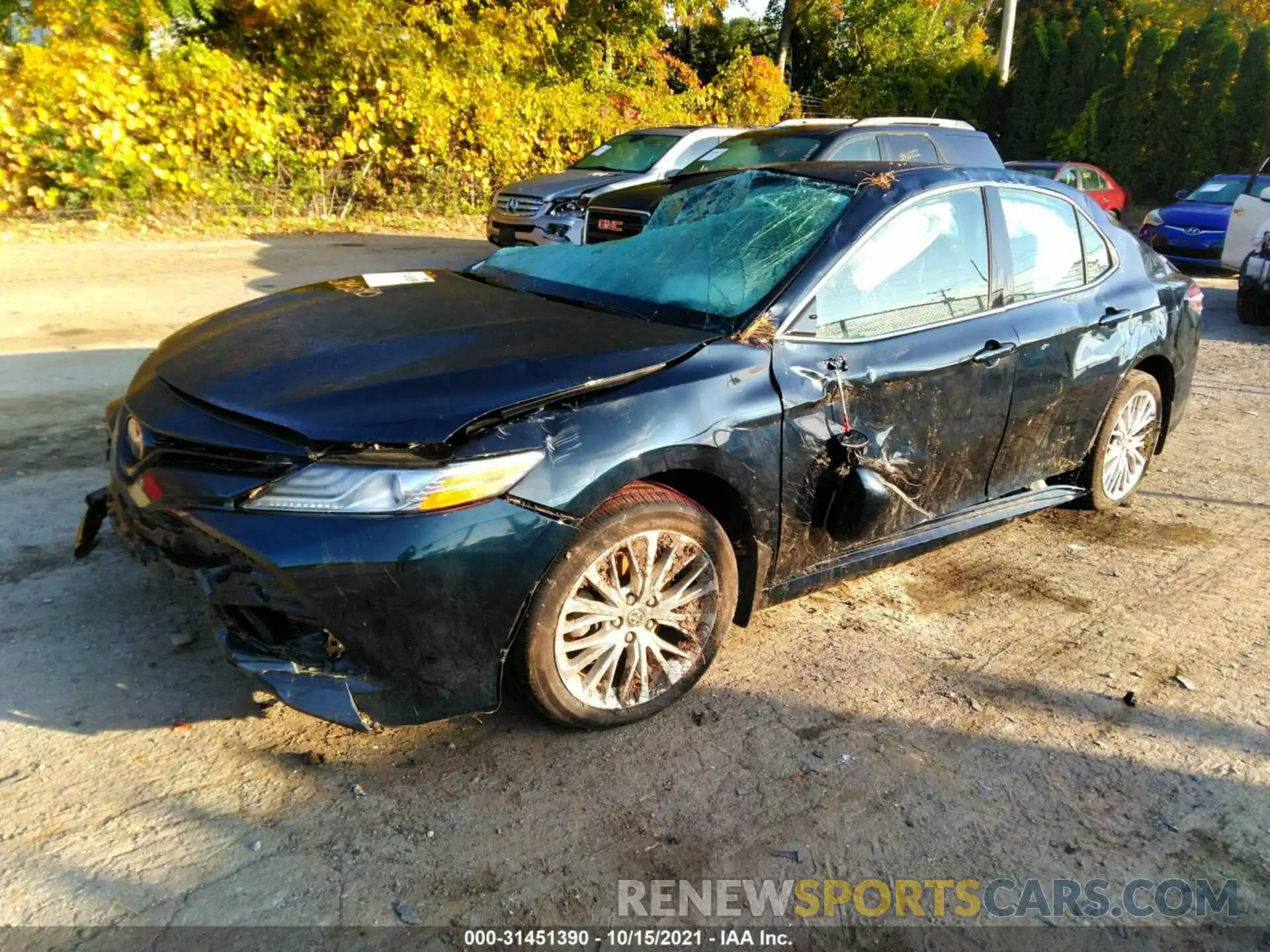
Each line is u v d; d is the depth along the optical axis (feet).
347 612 7.95
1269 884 8.45
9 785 8.27
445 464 8.09
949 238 12.44
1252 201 37.42
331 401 8.48
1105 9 92.68
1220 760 10.07
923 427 11.74
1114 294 14.96
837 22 82.89
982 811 9.08
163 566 8.93
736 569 10.40
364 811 8.39
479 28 49.96
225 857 7.75
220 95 38.91
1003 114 81.25
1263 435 21.56
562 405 8.84
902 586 13.65
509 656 8.87
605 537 8.95
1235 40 72.28
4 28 37.06
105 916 7.11
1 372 19.76
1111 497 16.19
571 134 52.65
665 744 9.66
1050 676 11.45
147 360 10.94
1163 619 13.03
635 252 12.39
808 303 10.72
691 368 9.67
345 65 42.98
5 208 35.04
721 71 72.59
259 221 41.14
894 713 10.49
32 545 12.19
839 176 12.35
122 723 9.16
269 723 9.39
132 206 37.45
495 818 8.45
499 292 11.92
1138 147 74.79
